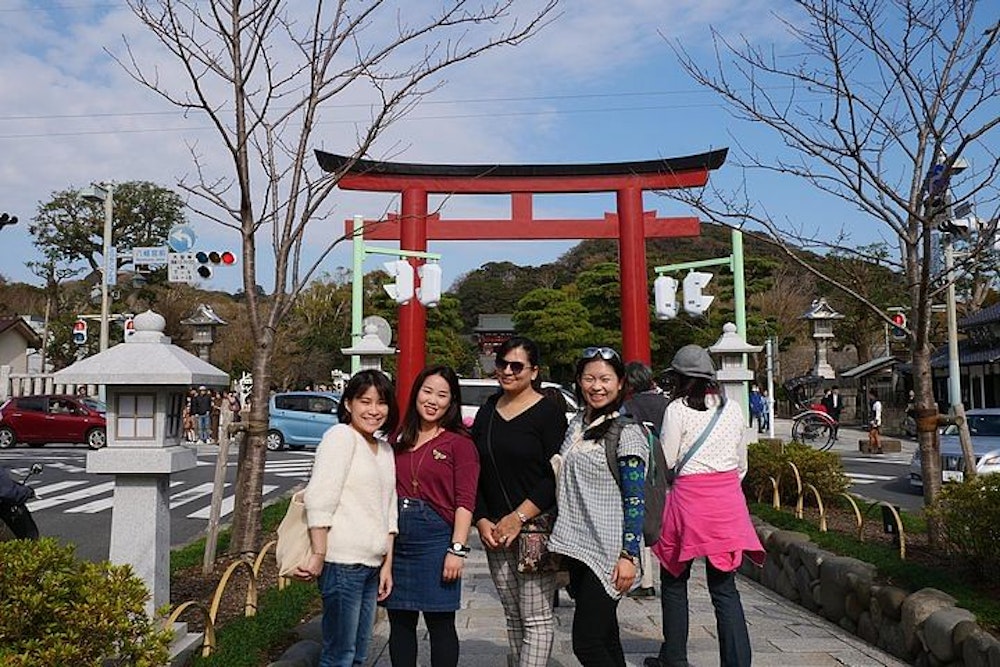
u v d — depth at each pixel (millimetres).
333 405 21578
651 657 4629
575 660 4660
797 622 5605
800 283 39719
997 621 3959
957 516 4758
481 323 60375
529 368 3736
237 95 6227
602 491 3430
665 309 11852
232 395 23734
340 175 6492
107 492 13188
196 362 4387
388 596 3668
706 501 4051
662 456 3586
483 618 5773
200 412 24406
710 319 30922
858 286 7648
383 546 3527
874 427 22516
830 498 8852
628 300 13461
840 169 6070
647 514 3404
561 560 3570
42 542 3105
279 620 4469
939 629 4133
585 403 3648
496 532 3621
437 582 3631
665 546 4148
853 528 7535
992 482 4730
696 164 13367
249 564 4793
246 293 6414
